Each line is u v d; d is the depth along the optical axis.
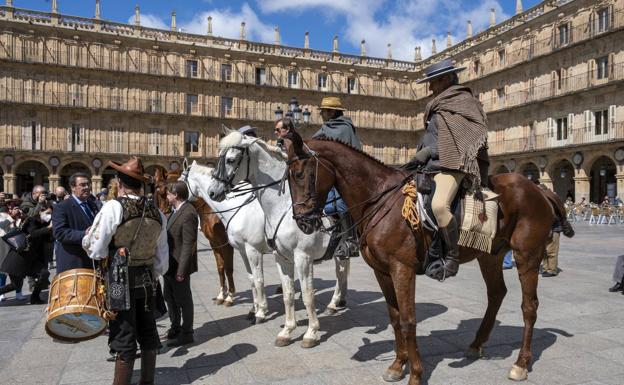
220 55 46.06
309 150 4.26
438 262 4.00
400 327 4.33
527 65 39.75
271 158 5.55
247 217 6.38
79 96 41.25
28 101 39.56
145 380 4.07
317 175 4.24
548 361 4.70
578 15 35.03
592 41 33.75
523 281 4.49
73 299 3.65
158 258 4.21
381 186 4.32
